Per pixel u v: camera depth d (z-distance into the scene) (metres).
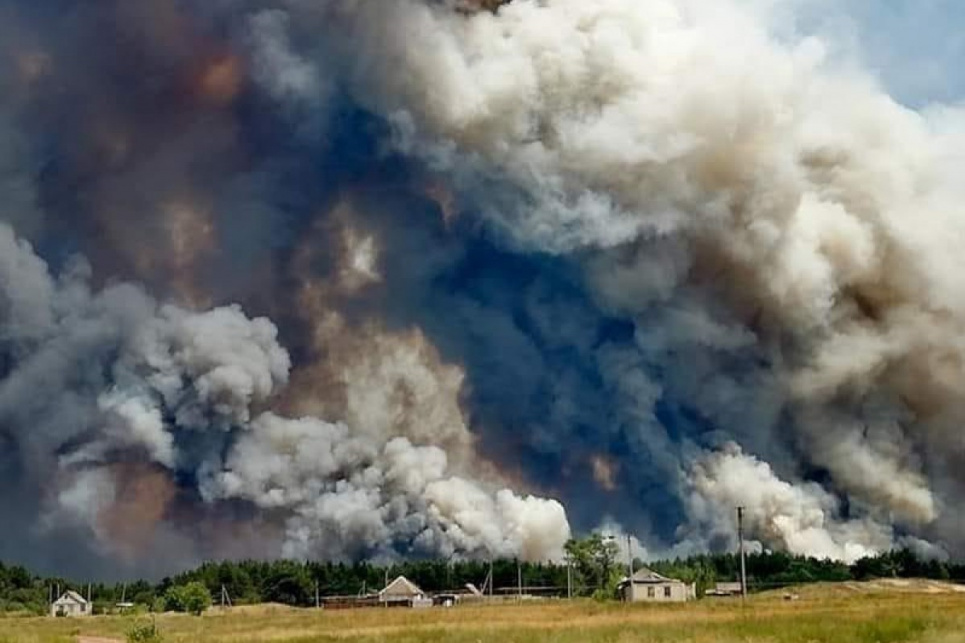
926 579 152.75
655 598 114.12
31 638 53.94
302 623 73.69
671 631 42.28
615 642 38.91
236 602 166.62
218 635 55.66
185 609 121.94
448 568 171.50
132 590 177.62
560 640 40.34
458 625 57.38
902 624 40.72
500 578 165.25
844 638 36.94
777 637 37.78
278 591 170.25
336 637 49.19
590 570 143.12
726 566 160.75
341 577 175.25
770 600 90.38
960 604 61.38
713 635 39.38
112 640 58.00
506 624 56.25
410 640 44.66
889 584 139.38
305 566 175.50
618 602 101.69
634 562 142.62
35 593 172.00
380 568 176.50
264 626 69.62
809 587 137.38
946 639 35.41
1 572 177.12
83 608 146.50
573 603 105.12
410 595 143.62
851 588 131.50
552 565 165.25
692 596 115.12
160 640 49.78
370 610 107.56
